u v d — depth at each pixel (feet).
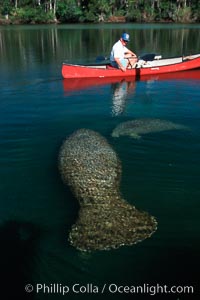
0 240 16.26
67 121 31.96
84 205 17.88
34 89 44.14
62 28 156.66
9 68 58.54
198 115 32.63
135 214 17.35
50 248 15.60
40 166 23.35
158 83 45.78
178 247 15.52
